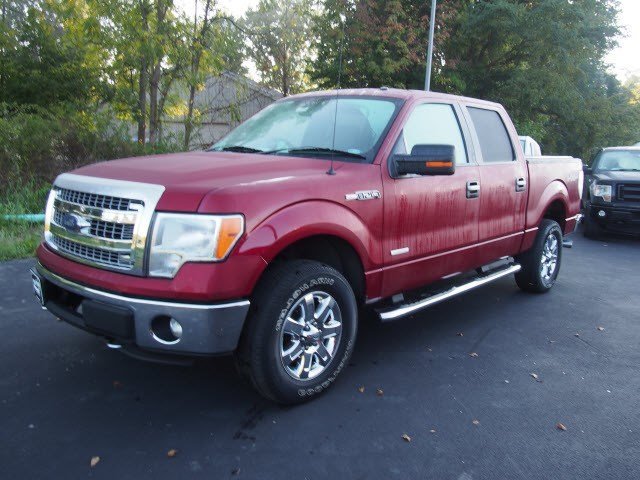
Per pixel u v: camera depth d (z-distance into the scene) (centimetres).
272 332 316
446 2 2217
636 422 348
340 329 359
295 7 1567
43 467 276
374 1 1984
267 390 326
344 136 407
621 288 688
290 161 369
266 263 305
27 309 491
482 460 300
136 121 1417
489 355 447
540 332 507
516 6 2134
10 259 647
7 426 311
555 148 2858
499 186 507
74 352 411
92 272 311
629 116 2612
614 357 454
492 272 540
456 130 474
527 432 331
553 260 637
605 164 1172
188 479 272
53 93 1569
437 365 422
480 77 2370
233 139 455
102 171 337
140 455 290
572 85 2388
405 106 420
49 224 354
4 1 1714
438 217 432
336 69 2022
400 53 2055
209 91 1565
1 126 907
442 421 338
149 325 293
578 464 300
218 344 295
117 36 1317
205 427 319
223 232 290
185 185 302
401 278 409
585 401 374
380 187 378
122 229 302
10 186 886
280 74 1658
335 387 377
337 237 354
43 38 1590
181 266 290
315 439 312
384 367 414
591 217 1076
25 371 378
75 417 324
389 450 305
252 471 280
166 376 382
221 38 1367
